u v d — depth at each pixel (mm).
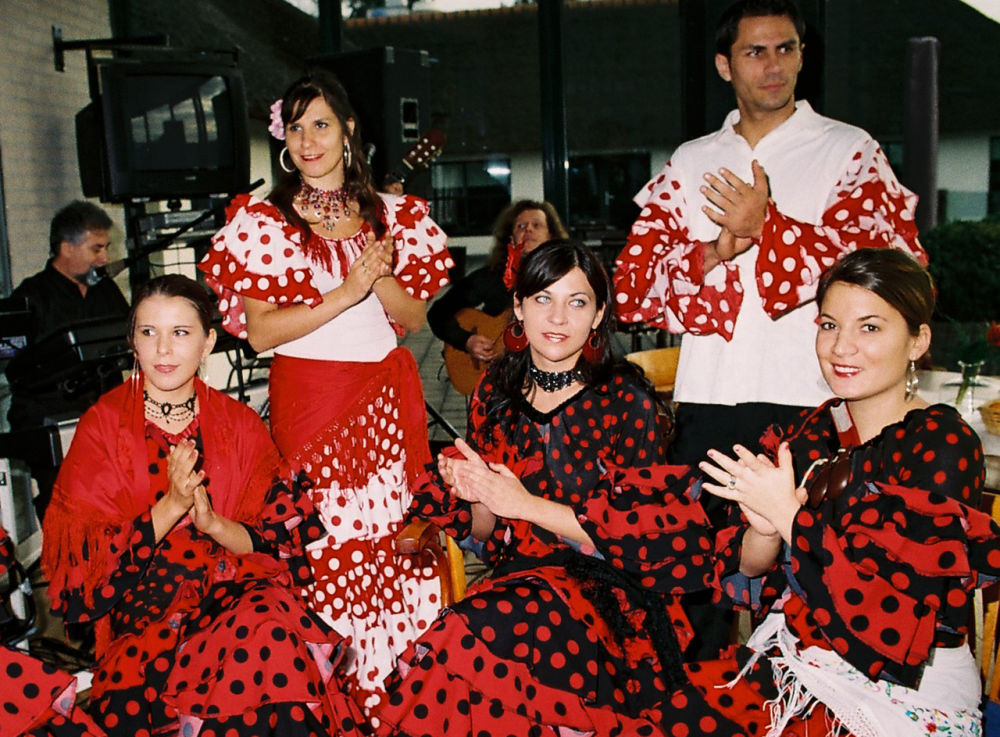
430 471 2338
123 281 6074
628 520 2064
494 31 6293
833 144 2479
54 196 5633
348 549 2650
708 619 2529
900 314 1843
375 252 2543
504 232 4449
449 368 4586
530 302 2195
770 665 2000
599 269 2209
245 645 2053
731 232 2346
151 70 4957
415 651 2008
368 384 2668
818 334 1933
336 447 2643
